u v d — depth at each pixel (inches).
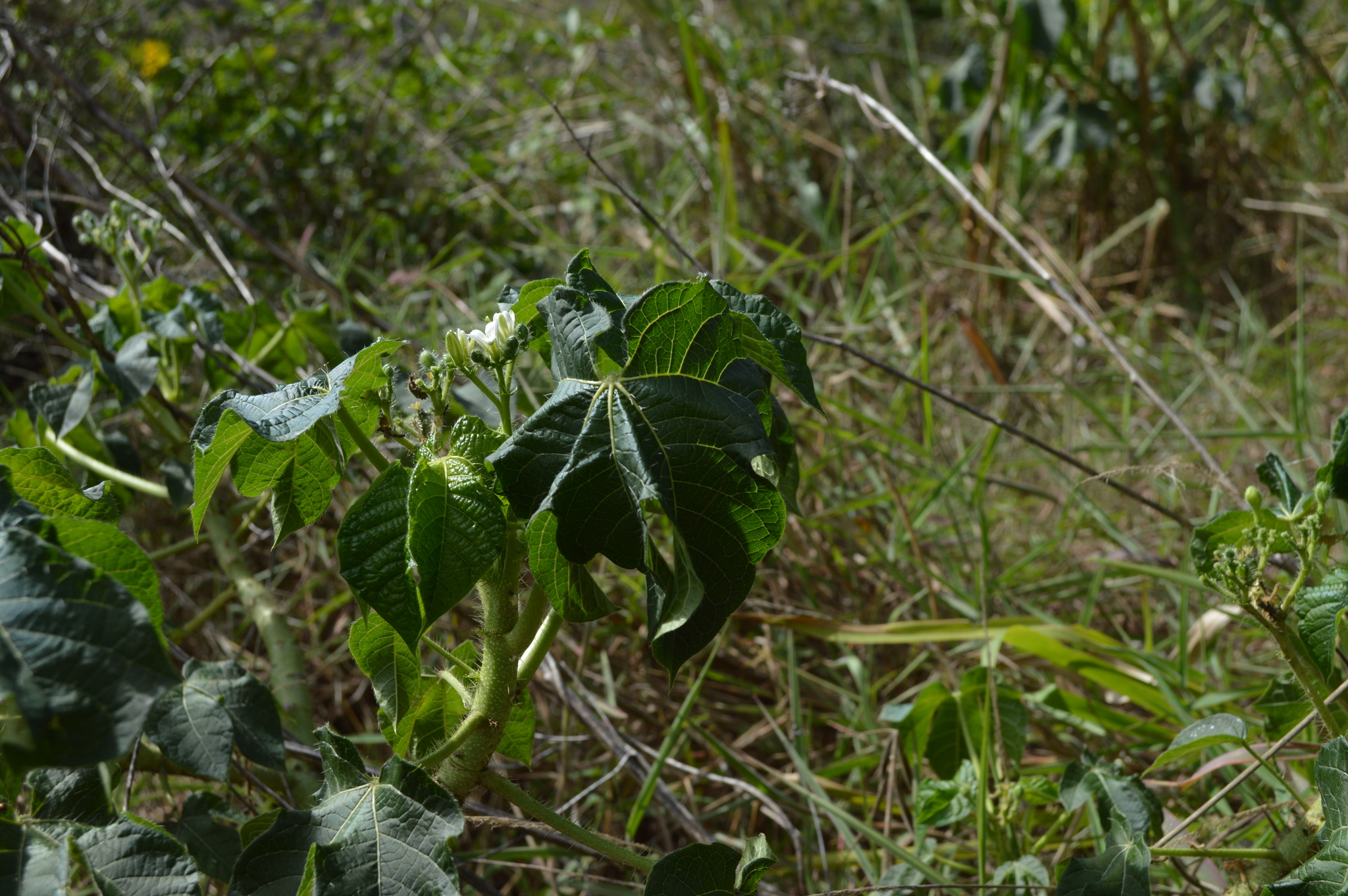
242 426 35.1
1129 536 78.7
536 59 151.6
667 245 93.8
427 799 33.7
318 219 108.7
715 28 143.2
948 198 133.0
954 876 50.8
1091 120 127.0
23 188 68.9
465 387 50.7
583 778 59.2
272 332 63.4
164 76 109.3
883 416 89.4
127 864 33.5
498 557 33.2
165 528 74.1
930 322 103.3
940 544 73.4
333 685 66.4
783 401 79.4
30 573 28.9
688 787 57.6
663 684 66.2
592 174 125.7
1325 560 42.9
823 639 68.1
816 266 98.8
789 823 51.8
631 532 32.3
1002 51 127.3
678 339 33.8
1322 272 117.6
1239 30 150.9
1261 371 105.7
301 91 116.0
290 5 121.1
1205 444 90.0
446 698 38.5
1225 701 52.7
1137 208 134.1
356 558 32.3
